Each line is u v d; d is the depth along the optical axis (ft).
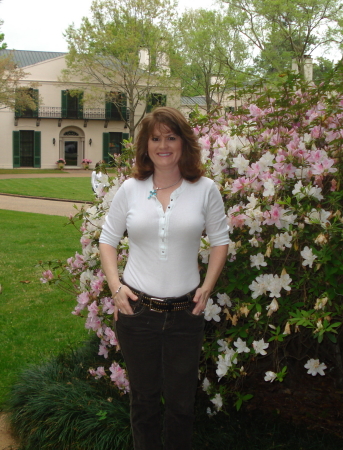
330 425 8.82
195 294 6.54
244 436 8.32
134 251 6.64
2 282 18.44
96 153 110.32
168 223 6.35
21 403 9.50
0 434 9.11
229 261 8.04
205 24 74.18
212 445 8.06
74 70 98.32
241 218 7.66
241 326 8.15
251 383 10.04
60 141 108.68
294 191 7.61
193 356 6.63
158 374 6.79
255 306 7.63
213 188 6.72
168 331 6.47
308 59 59.57
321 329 6.91
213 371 10.31
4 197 53.72
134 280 6.57
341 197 7.85
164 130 6.40
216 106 10.97
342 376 9.32
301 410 9.34
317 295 7.47
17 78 90.99
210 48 75.25
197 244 6.59
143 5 83.15
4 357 11.92
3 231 29.73
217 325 9.18
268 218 7.52
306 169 8.22
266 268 7.87
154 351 6.62
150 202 6.51
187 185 6.61
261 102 9.36
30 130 105.40
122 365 9.58
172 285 6.41
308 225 7.89
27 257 22.44
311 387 10.28
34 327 13.99
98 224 9.60
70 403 8.93
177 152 6.51
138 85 95.76
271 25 63.82
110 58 91.71
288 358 10.19
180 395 6.72
